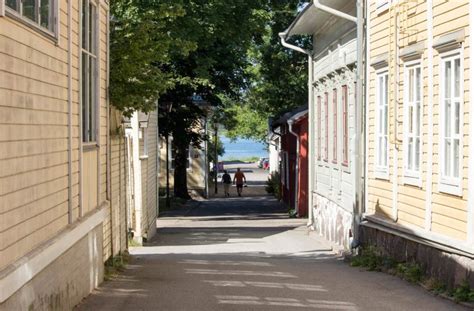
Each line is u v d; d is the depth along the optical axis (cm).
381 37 1819
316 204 3011
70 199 1097
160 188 6334
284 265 1738
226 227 3347
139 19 1833
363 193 1962
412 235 1504
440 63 1405
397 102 1670
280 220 3791
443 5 1393
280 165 5572
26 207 850
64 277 1040
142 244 2480
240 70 4084
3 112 758
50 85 973
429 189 1455
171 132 4516
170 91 4125
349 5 2242
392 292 1281
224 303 1152
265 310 1098
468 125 1265
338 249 2242
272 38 4694
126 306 1127
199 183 6581
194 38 3284
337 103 2495
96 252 1336
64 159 1063
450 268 1292
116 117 1712
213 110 6200
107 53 1559
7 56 771
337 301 1181
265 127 7762
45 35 937
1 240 750
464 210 1283
